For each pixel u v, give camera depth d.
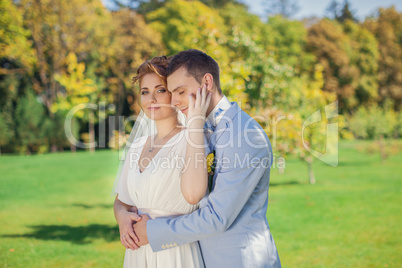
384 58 37.88
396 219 6.76
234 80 5.77
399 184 10.66
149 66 1.98
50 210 7.93
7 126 22.80
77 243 5.63
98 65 28.03
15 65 26.86
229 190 1.67
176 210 1.90
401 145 19.05
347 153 20.08
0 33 23.45
